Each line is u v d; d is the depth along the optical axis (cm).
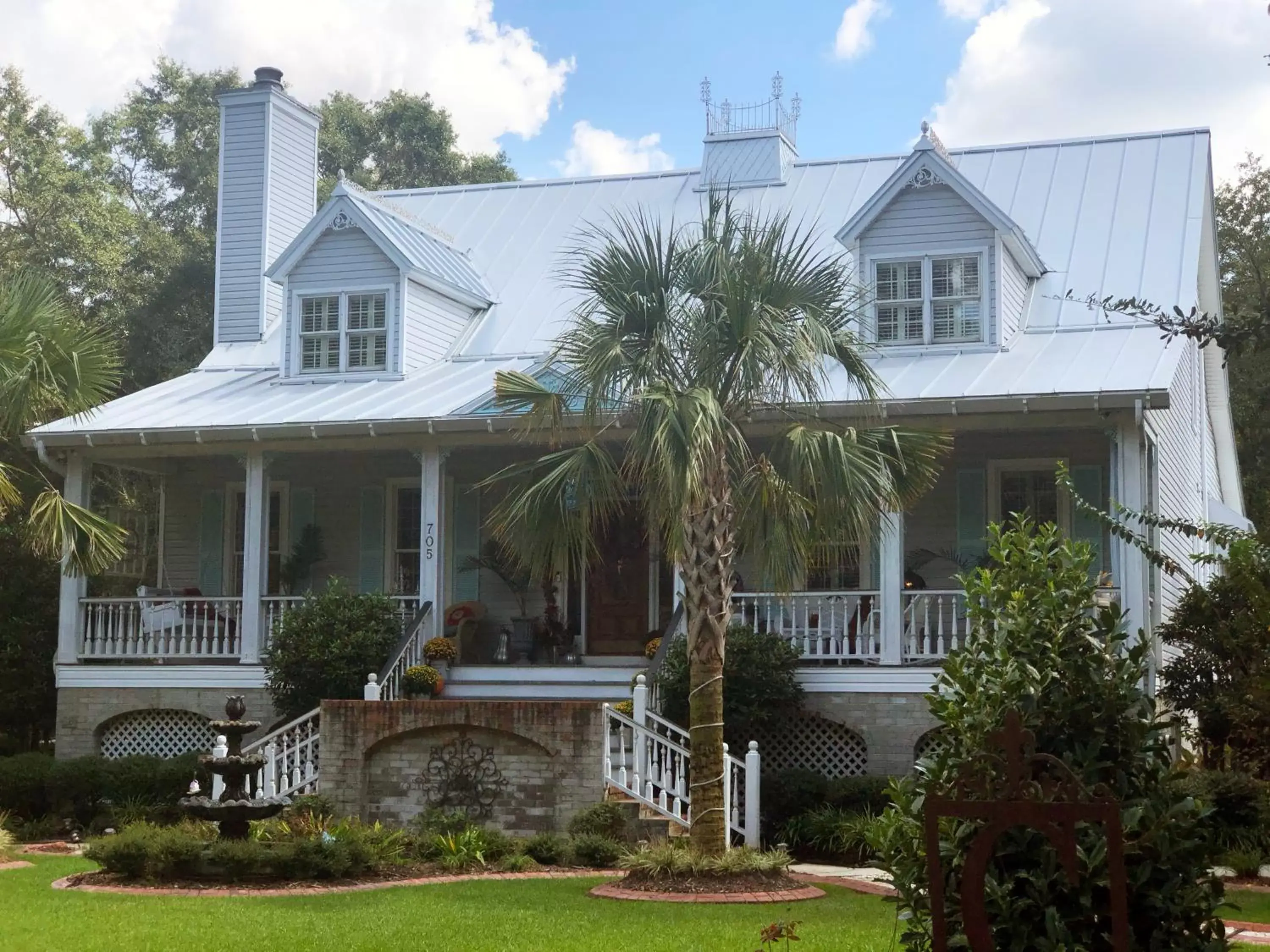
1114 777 745
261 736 2233
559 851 1675
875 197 2298
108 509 3991
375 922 1245
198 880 1501
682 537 1495
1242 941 1173
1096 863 701
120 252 4153
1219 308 2911
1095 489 2234
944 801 679
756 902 1377
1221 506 3145
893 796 793
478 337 2634
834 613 2103
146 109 4862
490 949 1114
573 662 2261
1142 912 722
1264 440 4012
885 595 2045
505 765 1823
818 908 1356
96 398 1952
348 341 2527
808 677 2048
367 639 2114
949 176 2270
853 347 1623
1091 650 774
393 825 1839
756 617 2067
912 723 2008
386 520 2572
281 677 2120
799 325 1509
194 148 4869
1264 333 873
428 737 1847
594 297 1736
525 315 2666
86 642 2347
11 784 2092
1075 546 806
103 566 2008
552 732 1803
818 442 1488
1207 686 1920
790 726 2127
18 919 1227
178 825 1772
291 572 2552
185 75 4938
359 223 2531
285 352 2555
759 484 1538
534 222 2912
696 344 1525
